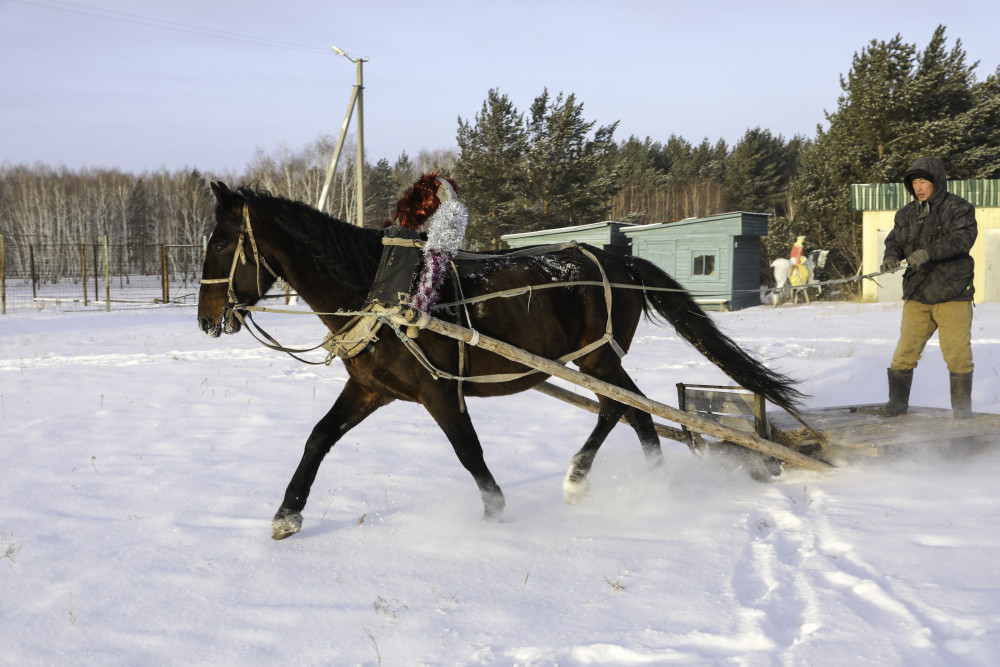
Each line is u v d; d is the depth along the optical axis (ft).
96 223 228.84
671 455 21.08
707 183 238.68
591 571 13.12
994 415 19.49
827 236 109.91
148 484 18.16
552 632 10.91
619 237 97.30
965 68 100.68
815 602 11.30
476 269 16.01
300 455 20.88
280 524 14.65
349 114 82.33
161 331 57.82
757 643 10.19
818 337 47.98
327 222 14.79
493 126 125.08
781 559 13.28
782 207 210.79
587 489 16.90
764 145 215.31
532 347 16.26
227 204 14.56
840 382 31.65
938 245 18.56
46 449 21.38
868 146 103.19
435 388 14.88
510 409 27.45
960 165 97.09
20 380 33.73
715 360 18.75
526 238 100.42
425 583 12.78
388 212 206.39
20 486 17.94
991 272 77.10
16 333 56.95
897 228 19.86
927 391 29.45
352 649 10.61
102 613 11.72
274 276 15.16
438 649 10.51
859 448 17.37
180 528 15.26
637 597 11.96
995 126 104.06
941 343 19.54
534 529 15.30
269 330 56.59
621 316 18.13
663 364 37.14
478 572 13.20
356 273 14.76
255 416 25.96
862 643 10.00
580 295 17.35
